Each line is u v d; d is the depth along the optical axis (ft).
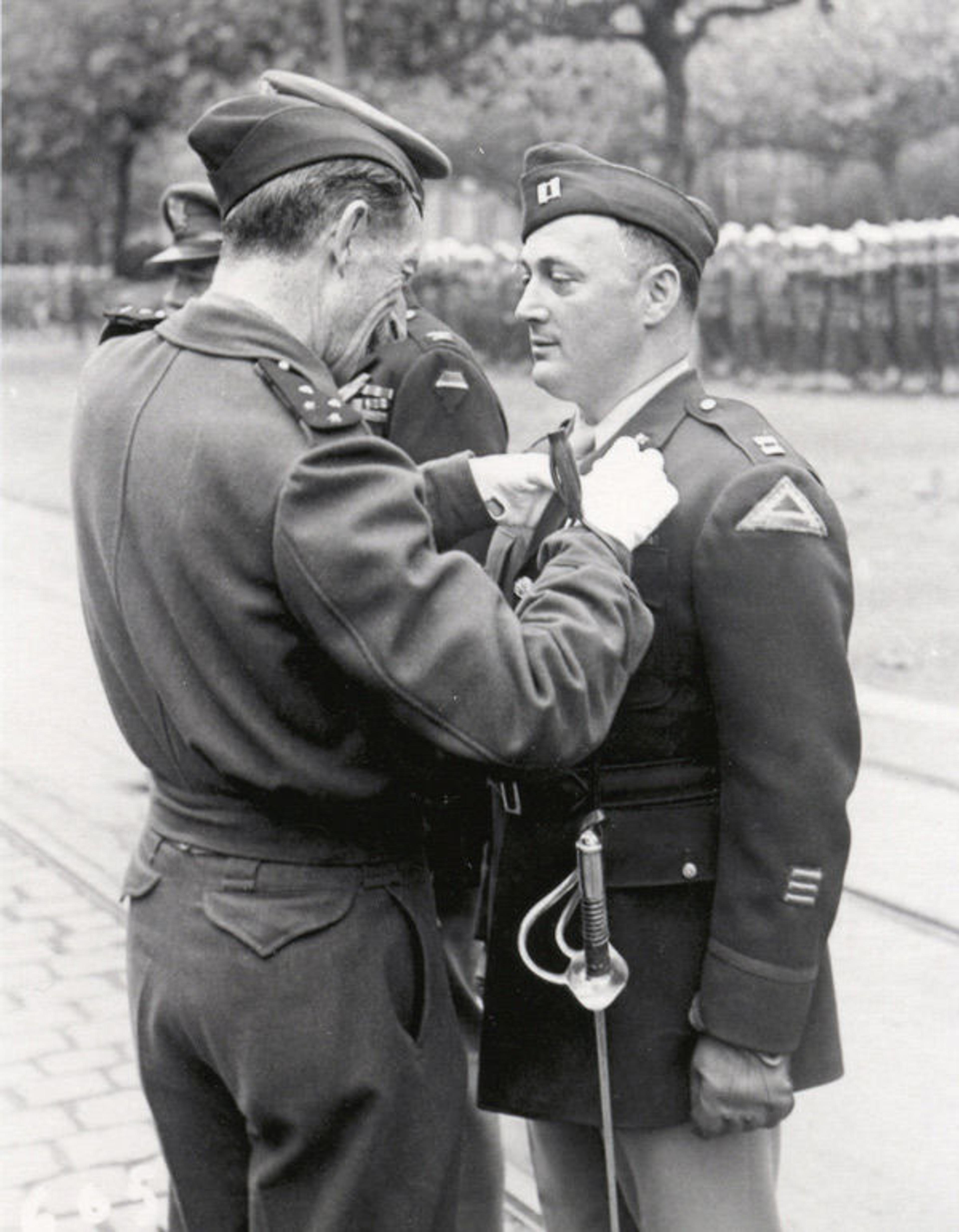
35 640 30.78
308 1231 8.04
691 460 8.61
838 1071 9.34
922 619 31.04
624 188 8.75
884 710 25.11
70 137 100.68
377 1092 7.92
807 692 8.35
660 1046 8.88
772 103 86.79
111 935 17.87
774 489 8.36
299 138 7.80
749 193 100.01
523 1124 14.20
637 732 8.79
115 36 83.35
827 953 9.26
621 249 8.73
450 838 11.21
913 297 73.36
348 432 7.52
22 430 66.39
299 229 7.82
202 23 66.80
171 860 8.13
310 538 7.28
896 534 39.63
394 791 7.97
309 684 7.65
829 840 8.50
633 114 78.23
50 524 43.62
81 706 26.66
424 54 67.97
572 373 8.99
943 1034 15.23
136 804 22.15
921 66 84.94
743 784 8.46
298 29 66.39
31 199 131.85
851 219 97.60
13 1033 15.64
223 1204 8.55
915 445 55.26
